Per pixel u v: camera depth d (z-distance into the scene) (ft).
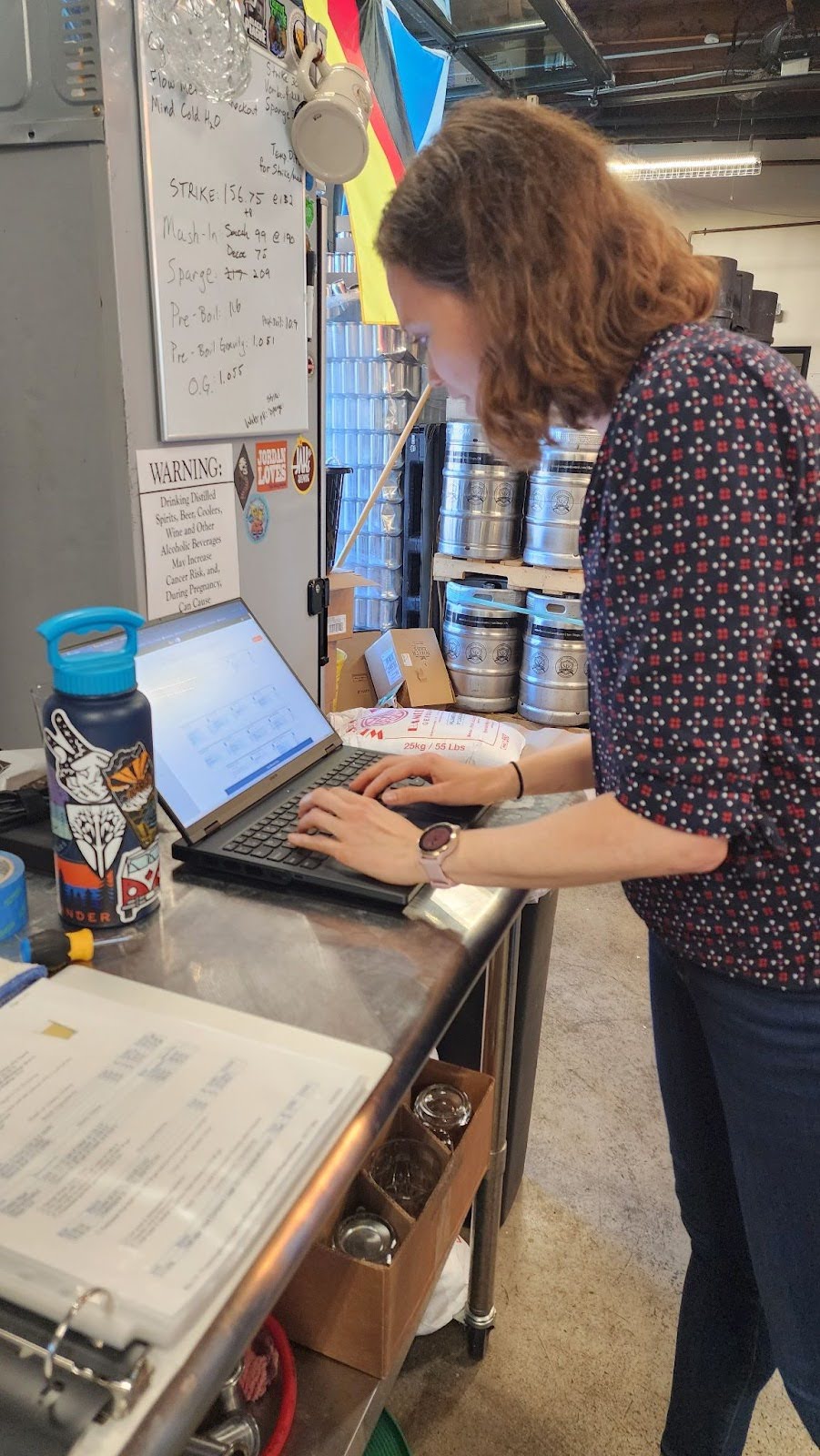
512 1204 5.82
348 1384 3.19
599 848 2.37
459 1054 5.20
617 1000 7.92
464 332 2.62
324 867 3.01
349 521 14.08
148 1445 1.39
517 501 12.99
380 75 9.57
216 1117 1.88
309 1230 1.74
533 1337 4.99
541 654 12.66
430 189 2.47
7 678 4.24
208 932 2.78
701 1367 3.94
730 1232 3.77
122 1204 1.66
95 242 3.50
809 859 2.56
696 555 2.15
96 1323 1.47
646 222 2.46
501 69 16.05
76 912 2.71
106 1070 2.00
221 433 4.22
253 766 3.58
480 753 4.75
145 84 3.45
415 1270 3.36
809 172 23.18
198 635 3.69
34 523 3.97
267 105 4.20
